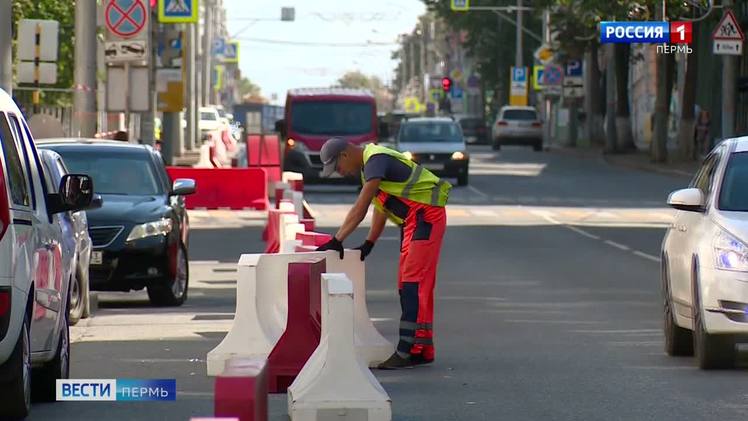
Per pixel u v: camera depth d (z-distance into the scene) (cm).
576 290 5181
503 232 8044
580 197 11125
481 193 11638
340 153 3300
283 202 5884
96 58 7612
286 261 3262
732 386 3023
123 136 6712
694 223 3378
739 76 14850
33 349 2645
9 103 2697
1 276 2414
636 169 15112
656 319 4316
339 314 2559
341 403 2534
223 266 6288
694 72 15138
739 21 14750
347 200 10794
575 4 11662
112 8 7731
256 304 3192
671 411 2722
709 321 3181
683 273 3369
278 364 2967
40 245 2653
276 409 2761
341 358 2558
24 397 2545
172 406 2772
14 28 9956
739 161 3438
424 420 2627
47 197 2848
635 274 5800
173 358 3462
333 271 3325
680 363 3372
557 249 7000
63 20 10188
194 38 17550
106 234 4622
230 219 8931
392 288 5294
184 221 5053
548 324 4184
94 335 3934
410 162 3300
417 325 3319
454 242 7394
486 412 2712
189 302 4959
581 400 2850
